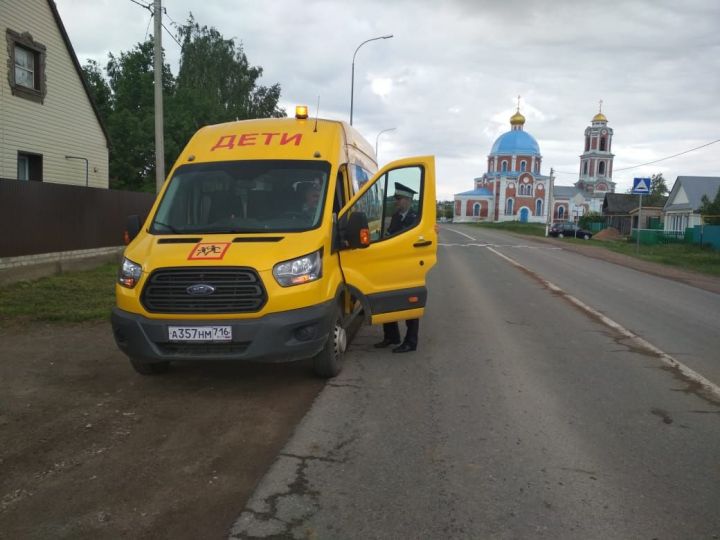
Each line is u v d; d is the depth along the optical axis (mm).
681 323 9109
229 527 3150
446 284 13492
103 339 7359
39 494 3514
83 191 13398
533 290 12531
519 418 4797
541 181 96562
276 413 4879
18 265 11266
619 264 19953
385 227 6484
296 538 3049
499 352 7008
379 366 6332
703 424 4711
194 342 5012
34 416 4781
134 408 4980
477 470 3848
